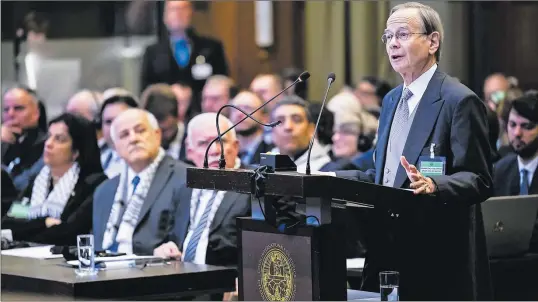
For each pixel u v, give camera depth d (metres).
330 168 12.43
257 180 7.11
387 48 8.55
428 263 8.40
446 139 8.23
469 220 8.40
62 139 13.49
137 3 22.31
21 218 13.70
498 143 14.21
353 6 22.27
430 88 8.38
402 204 7.47
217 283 9.29
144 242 11.69
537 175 12.36
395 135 8.55
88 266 9.13
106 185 12.25
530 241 10.45
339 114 14.21
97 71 22.23
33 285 8.91
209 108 17.36
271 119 12.52
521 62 20.38
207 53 20.28
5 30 21.56
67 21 22.17
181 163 12.02
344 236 7.18
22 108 16.05
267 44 22.92
